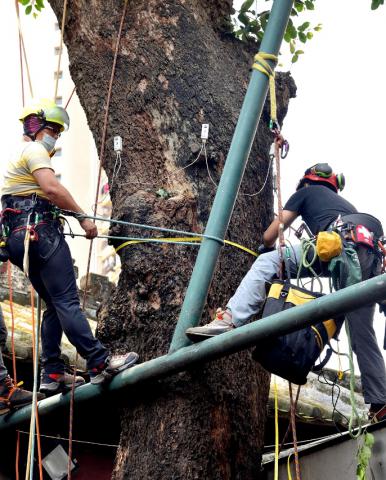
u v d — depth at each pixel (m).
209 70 5.95
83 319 5.37
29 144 5.49
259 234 5.82
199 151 5.67
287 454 6.29
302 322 4.46
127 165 5.74
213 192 5.66
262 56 5.51
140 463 5.11
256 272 5.14
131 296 5.45
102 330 5.50
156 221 5.48
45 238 5.40
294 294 4.89
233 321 5.04
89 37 6.06
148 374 5.07
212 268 5.17
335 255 4.98
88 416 6.90
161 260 5.40
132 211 5.53
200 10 6.19
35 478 6.85
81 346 5.30
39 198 5.45
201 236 5.22
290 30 7.65
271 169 6.03
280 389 7.23
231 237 5.62
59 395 5.71
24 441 6.81
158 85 5.84
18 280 8.03
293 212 5.56
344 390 7.75
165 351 5.25
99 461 7.03
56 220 5.50
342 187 5.78
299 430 7.18
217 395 5.20
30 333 6.70
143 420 5.19
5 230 5.43
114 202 5.75
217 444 5.16
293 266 5.16
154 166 5.70
